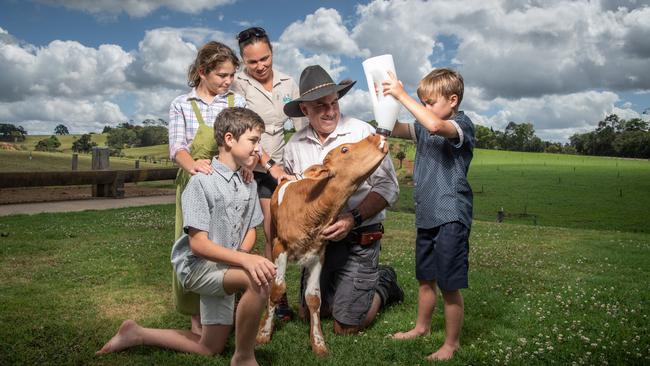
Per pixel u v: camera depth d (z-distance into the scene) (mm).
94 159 16391
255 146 3344
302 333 4125
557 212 40406
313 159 4426
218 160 3432
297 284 5805
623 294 5684
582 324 4480
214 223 3328
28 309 4547
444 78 3723
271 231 4699
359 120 4473
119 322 4273
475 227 12578
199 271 3232
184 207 3219
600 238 10930
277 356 3574
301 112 4551
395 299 5062
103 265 6379
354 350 3736
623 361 3600
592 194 50438
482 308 5008
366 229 4262
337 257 4203
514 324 4496
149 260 6707
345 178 3553
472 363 3492
